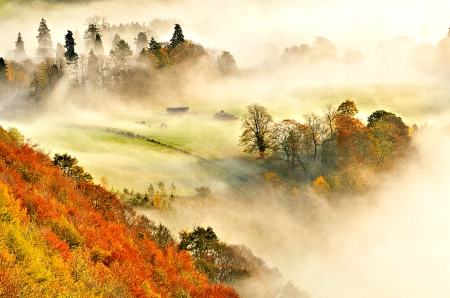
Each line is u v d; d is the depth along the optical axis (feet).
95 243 99.50
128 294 85.10
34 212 95.61
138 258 105.09
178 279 112.88
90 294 74.59
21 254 68.54
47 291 65.36
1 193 88.58
